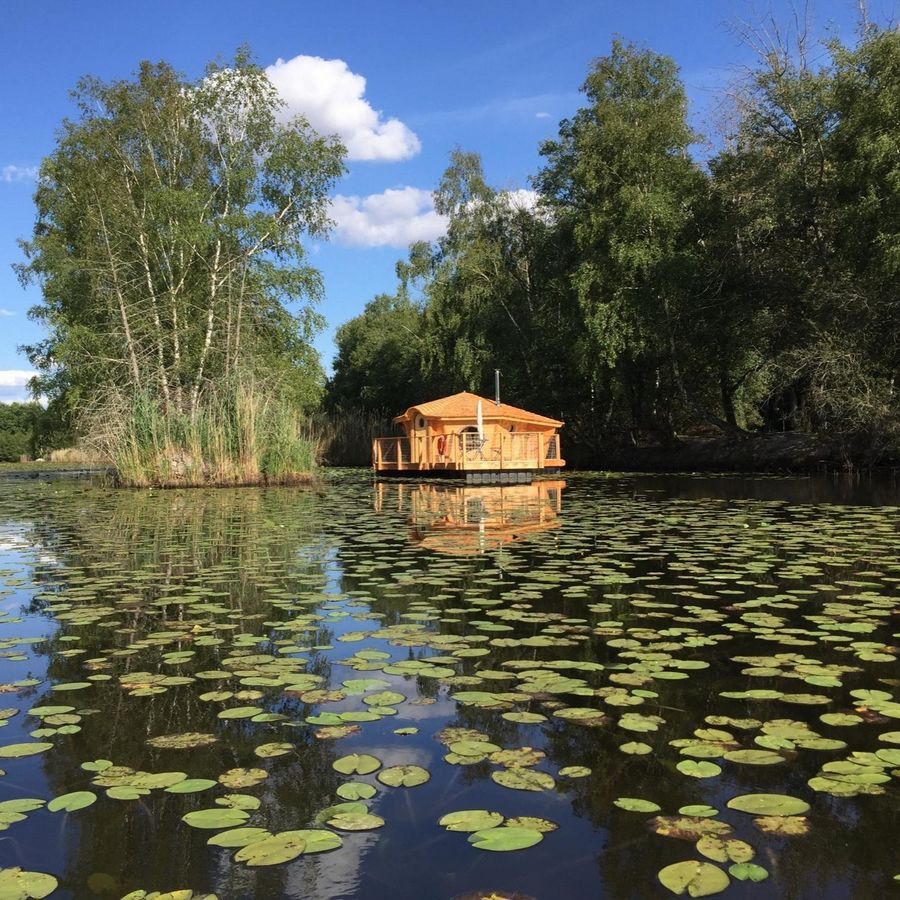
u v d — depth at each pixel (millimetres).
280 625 3951
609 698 2775
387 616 4125
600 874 1668
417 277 31516
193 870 1704
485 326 27594
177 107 21906
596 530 7719
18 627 3953
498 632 3750
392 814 1951
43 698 2869
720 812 1943
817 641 3531
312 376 24672
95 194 20906
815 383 17500
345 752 2344
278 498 13422
